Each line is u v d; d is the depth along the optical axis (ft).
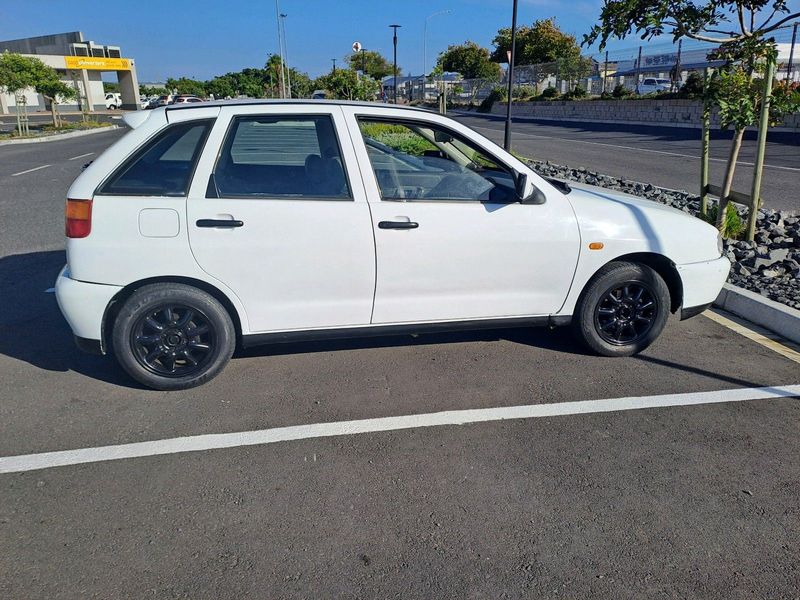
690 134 76.54
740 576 8.39
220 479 10.48
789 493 10.13
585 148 63.98
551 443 11.57
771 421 12.32
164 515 9.59
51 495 10.05
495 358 15.28
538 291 14.46
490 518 9.53
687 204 30.58
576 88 122.11
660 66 99.25
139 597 8.02
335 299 13.47
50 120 144.05
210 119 12.94
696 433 11.90
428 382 14.01
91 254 12.39
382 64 193.06
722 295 18.94
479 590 8.15
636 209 14.85
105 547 8.91
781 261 21.40
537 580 8.32
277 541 9.04
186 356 13.35
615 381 14.05
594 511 9.70
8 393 13.46
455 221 13.53
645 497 10.02
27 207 35.88
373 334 13.96
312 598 8.02
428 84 180.96
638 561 8.66
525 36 148.25
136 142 12.64
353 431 11.98
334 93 113.70
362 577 8.36
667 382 14.01
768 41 22.18
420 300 13.83
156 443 11.54
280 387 13.74
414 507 9.79
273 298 13.21
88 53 201.36
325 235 12.98
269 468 10.80
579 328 15.01
